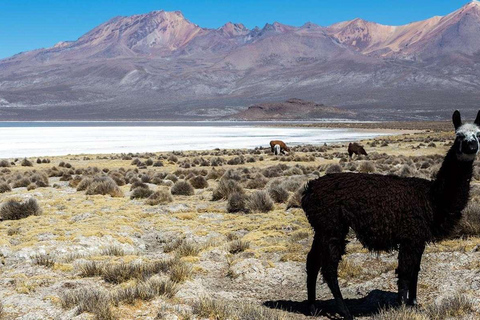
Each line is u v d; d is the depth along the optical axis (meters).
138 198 24.94
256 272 11.13
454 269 10.01
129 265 10.76
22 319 8.11
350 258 11.79
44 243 14.09
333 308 9.14
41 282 10.16
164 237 16.16
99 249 13.93
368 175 8.44
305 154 63.28
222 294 9.91
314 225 8.39
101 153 76.56
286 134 146.38
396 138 106.56
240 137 127.75
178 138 123.19
